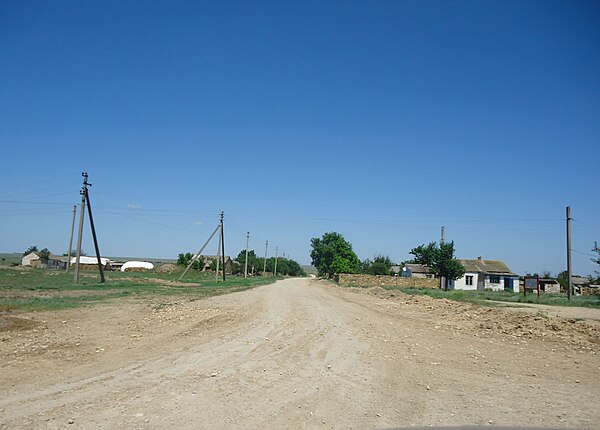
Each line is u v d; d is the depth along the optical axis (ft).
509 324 53.57
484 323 55.31
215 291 120.67
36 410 20.88
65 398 22.76
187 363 31.24
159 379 26.78
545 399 24.22
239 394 24.12
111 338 40.70
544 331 47.91
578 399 24.30
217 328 48.52
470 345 40.70
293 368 30.50
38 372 27.94
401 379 28.04
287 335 44.93
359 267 321.93
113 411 20.89
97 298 82.28
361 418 20.85
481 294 132.36
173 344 38.50
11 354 32.58
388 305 87.66
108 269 286.05
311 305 82.12
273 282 228.02
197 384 25.86
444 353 36.65
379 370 30.32
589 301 103.40
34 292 89.71
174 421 19.76
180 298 90.48
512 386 26.78
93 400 22.49
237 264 378.53
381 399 23.81
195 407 21.75
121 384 25.57
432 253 168.14
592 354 36.96
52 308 62.08
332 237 336.70
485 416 21.31
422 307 81.25
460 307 76.33
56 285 111.86
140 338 41.11
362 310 74.95
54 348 35.09
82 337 40.52
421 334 47.16
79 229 122.93
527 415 21.54
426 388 26.09
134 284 130.11
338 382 27.09
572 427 20.01
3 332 40.91
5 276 139.33
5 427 18.71
